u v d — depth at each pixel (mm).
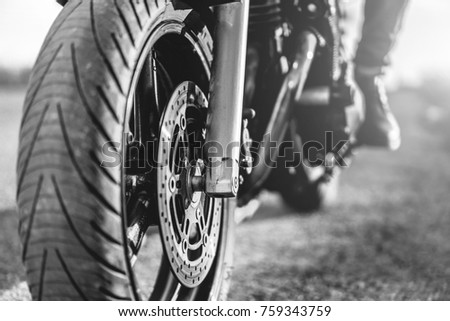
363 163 7902
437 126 15016
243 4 1354
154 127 1312
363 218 4055
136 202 1255
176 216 1302
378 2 2361
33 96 1063
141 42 1140
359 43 2455
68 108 1025
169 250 1272
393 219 4086
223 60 1327
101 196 1004
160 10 1234
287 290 2424
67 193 996
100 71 1050
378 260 2984
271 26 1763
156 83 1346
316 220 3896
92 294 1025
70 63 1062
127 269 1068
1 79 13320
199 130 1462
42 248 1011
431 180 6402
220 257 1645
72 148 1005
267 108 1780
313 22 1892
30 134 1032
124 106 1064
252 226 3693
